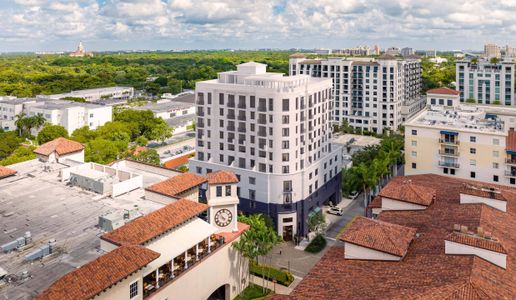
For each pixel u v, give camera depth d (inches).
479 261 1850.4
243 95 4089.6
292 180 3941.9
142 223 2236.7
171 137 7628.0
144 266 1919.3
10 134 6550.2
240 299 2805.1
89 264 1804.9
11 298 1788.9
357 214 4539.9
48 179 3181.6
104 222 2386.8
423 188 2797.7
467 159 4069.9
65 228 2418.8
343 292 1800.0
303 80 4325.8
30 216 2566.4
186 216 2389.3
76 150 3644.2
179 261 2304.4
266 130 3946.9
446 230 2231.8
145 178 3321.9
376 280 1849.2
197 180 2893.7
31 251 2164.1
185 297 2308.1
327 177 4537.4
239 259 2819.9
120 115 7529.5
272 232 3041.3
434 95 6112.2
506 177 3880.4
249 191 4077.3
